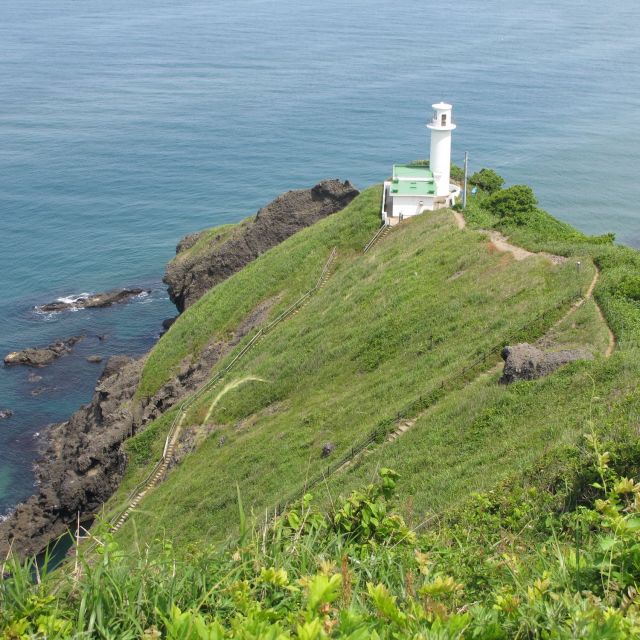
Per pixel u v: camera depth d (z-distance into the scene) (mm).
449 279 48562
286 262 64062
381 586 7902
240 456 39906
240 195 113938
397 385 38844
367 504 12227
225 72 194750
